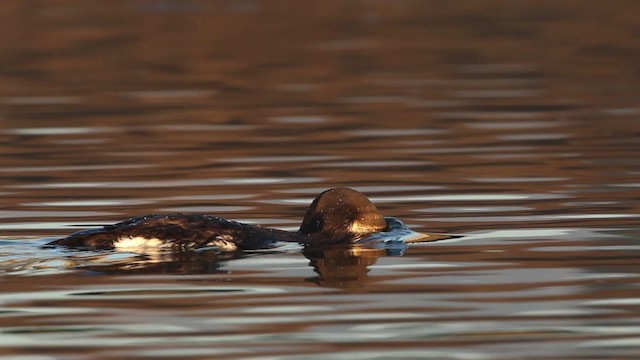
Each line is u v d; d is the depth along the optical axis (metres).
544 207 12.74
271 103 21.55
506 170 15.11
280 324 8.40
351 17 36.53
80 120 19.83
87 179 14.88
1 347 7.97
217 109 20.92
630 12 36.50
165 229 10.23
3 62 27.38
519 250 10.63
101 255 10.03
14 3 39.59
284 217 12.56
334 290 9.25
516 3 39.75
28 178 14.97
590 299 8.98
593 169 15.03
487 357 7.71
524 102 21.17
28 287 9.27
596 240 11.03
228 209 13.03
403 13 37.50
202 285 9.35
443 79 24.25
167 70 26.12
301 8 38.84
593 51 28.45
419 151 16.67
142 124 19.39
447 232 11.52
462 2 40.19
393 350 7.85
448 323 8.43
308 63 26.94
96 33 32.44
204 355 7.79
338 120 19.55
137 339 8.10
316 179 14.74
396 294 9.14
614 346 7.91
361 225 11.05
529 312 8.66
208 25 34.38
